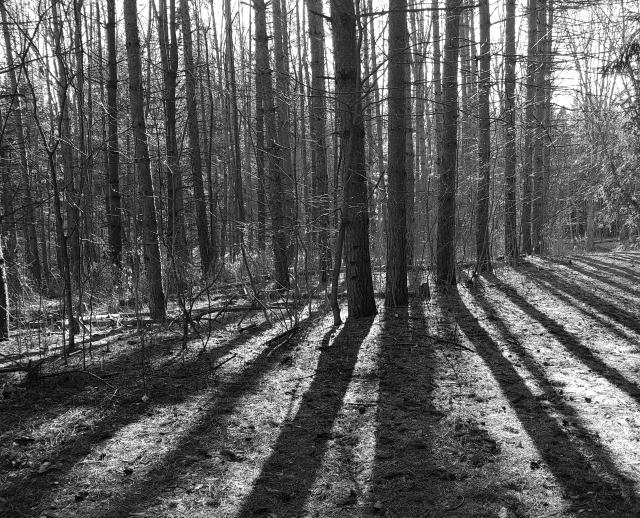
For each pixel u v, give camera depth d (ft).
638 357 17.62
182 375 16.26
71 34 20.97
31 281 34.45
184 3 38.55
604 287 31.55
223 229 26.32
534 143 42.04
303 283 33.19
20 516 9.09
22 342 21.04
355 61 21.52
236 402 14.26
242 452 11.47
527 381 15.60
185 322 19.20
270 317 24.41
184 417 13.24
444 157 30.42
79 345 19.99
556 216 52.42
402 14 23.85
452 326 22.03
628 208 34.53
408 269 33.88
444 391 14.88
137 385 15.30
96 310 27.58
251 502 9.60
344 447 11.68
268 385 15.56
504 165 40.01
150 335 21.15
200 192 42.01
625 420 12.69
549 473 10.36
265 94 33.27
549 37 39.91
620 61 28.27
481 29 36.40
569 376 15.98
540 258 47.65
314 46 35.14
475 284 31.60
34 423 12.65
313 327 22.22
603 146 31.65
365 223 23.52
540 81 40.57
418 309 25.29
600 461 10.75
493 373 16.34
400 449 11.51
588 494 9.60
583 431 12.14
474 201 33.27
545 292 30.01
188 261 28.32
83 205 22.03
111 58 31.58
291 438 12.12
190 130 40.75
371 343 19.63
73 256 24.09
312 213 28.58
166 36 34.96
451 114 29.76
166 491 9.92
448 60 28.68
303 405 14.05
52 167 17.48
